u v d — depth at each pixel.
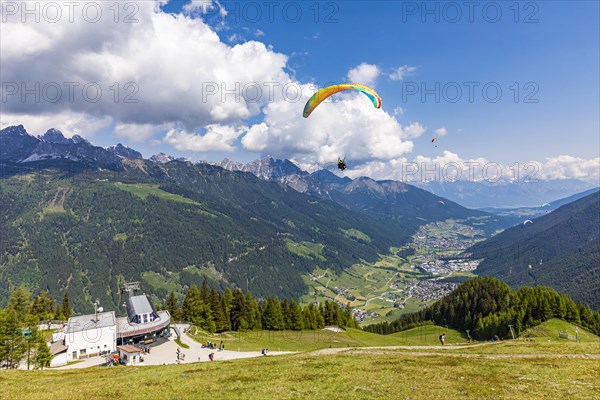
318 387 30.33
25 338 67.56
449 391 28.80
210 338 101.12
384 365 38.59
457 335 160.12
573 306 132.12
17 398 30.62
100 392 31.17
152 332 90.19
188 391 30.52
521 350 48.03
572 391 28.44
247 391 29.78
